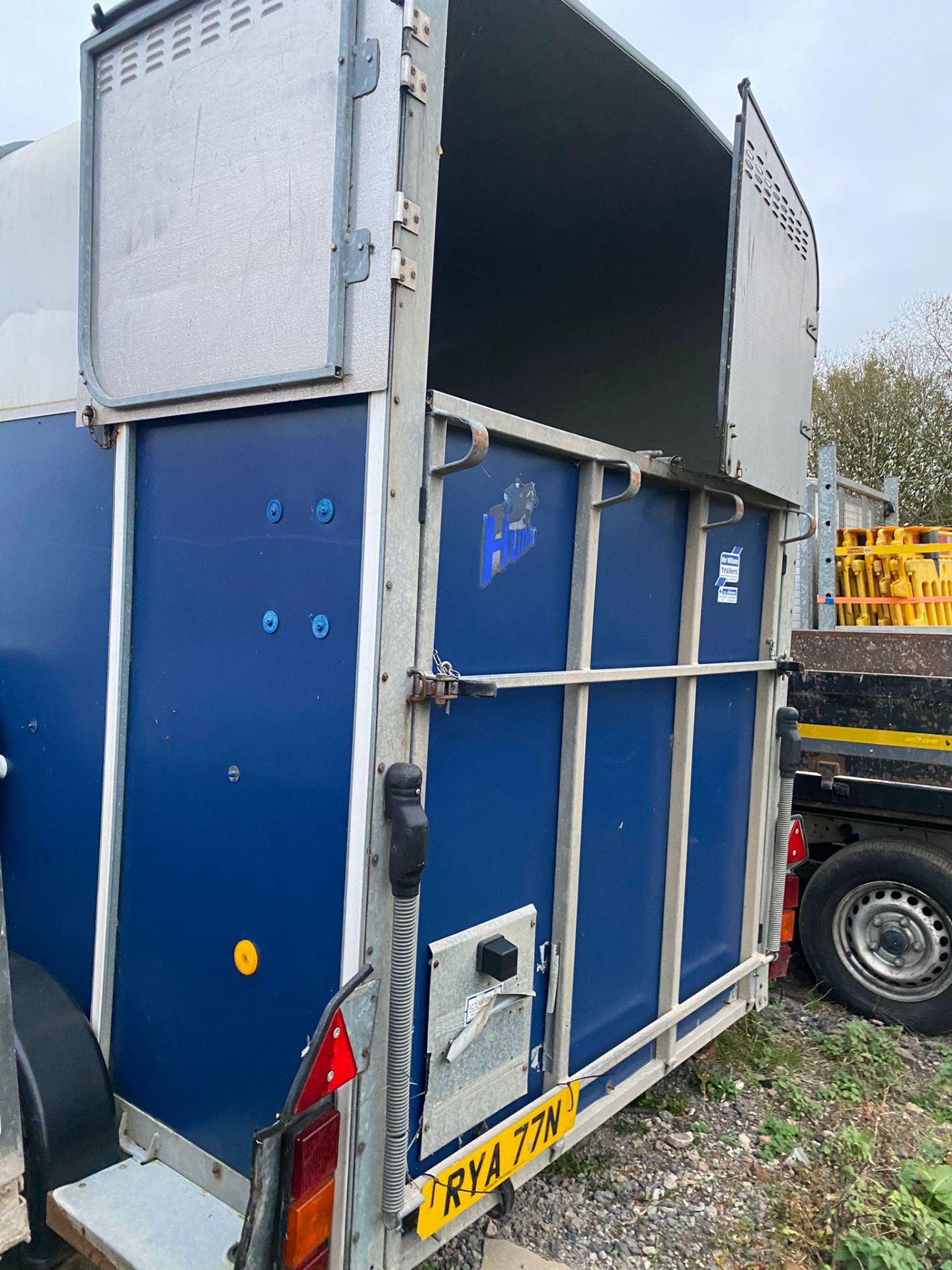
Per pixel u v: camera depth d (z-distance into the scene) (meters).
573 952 2.11
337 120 1.49
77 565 2.06
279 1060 1.66
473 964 1.82
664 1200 2.54
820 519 4.57
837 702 3.84
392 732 1.53
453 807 1.77
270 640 1.68
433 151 1.50
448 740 1.75
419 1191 1.68
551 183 2.73
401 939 1.54
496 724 1.88
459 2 1.92
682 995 2.66
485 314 3.60
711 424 3.03
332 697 1.57
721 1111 3.03
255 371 1.64
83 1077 1.86
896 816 3.83
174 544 1.87
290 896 1.64
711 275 2.98
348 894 1.54
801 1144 2.84
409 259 1.47
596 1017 2.29
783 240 2.61
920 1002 3.64
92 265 1.94
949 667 3.65
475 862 1.85
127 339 1.88
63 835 2.11
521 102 2.32
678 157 2.52
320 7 1.52
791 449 2.83
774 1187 2.62
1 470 2.27
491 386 3.71
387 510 1.48
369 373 1.48
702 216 2.80
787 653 3.07
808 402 2.96
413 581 1.55
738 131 2.23
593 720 2.17
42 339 2.14
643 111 2.32
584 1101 2.27
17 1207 1.29
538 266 3.28
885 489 6.12
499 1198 1.97
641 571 2.33
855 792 3.81
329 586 1.58
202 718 1.81
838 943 3.85
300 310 1.56
